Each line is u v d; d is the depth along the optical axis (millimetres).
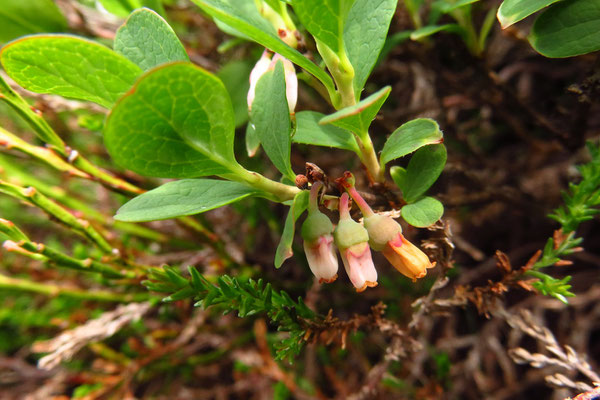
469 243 160
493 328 144
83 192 183
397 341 107
